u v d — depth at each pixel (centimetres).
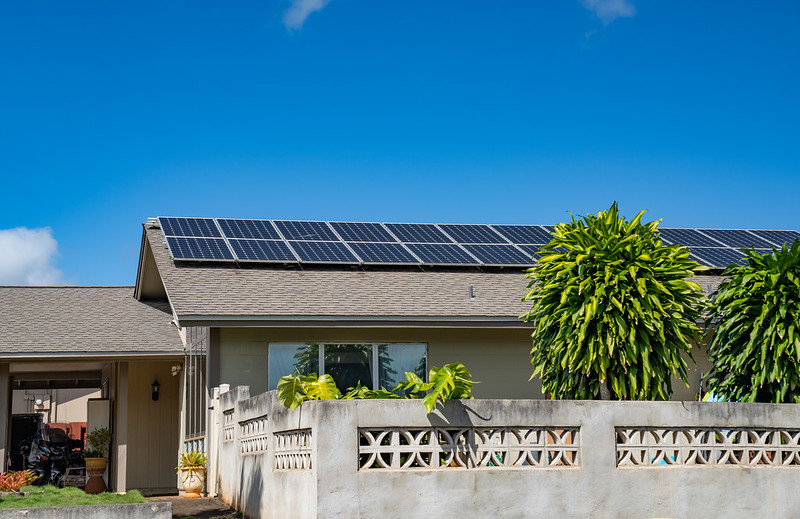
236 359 1552
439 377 913
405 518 871
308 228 2039
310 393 1013
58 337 1731
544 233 2141
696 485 973
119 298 2075
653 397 1077
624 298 1075
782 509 995
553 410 941
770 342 1080
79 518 984
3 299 1966
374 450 880
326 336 1602
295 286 1658
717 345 1179
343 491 855
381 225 2133
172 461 2000
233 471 1294
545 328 1123
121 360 1730
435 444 901
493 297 1700
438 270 1833
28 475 1394
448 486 890
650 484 959
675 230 2225
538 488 920
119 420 1773
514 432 934
